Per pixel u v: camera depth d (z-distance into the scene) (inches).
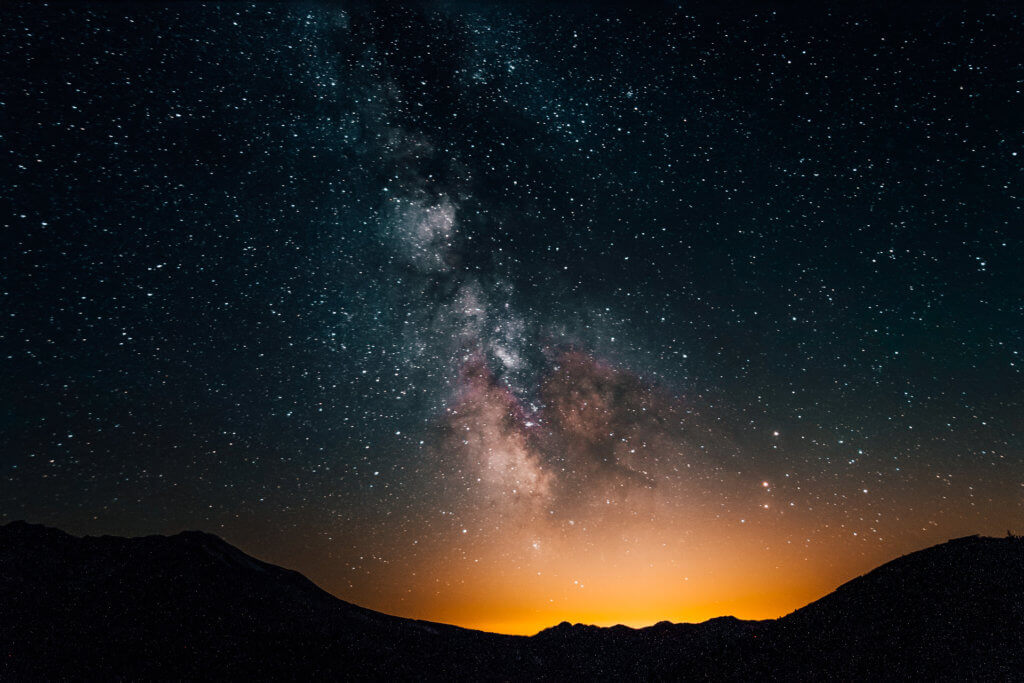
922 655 258.1
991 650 248.7
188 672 271.0
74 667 257.9
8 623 280.5
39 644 269.4
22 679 244.4
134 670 264.5
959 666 244.7
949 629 267.3
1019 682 228.4
